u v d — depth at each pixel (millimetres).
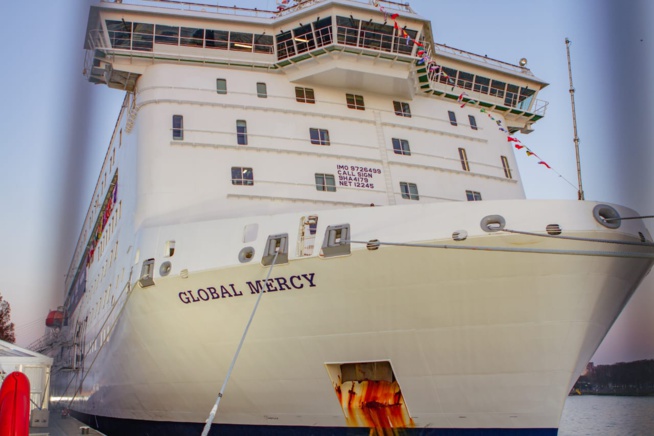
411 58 21234
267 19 21688
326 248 13695
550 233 12602
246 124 20375
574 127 16672
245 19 21453
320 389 15109
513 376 13461
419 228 13289
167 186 18812
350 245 13523
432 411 14297
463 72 24625
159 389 18156
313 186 19859
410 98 22875
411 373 14102
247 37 21703
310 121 21047
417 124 22641
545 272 12703
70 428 29188
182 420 18359
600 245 12625
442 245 12906
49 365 28391
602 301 12992
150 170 19062
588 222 12695
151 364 17812
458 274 13023
